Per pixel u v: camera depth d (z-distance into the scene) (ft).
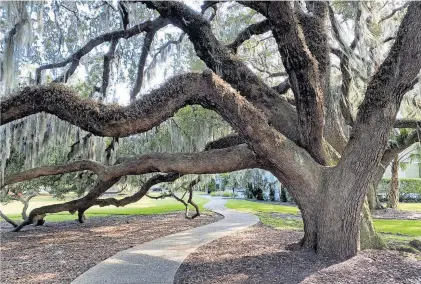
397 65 20.29
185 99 19.71
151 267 22.84
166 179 42.60
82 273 21.91
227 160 22.74
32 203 87.51
